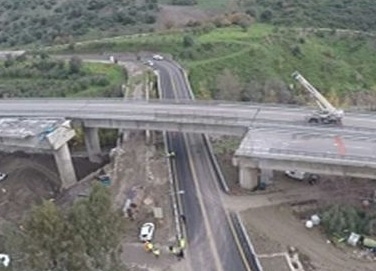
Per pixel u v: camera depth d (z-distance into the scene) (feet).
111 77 578.25
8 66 631.97
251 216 329.52
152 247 306.55
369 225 309.63
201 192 358.02
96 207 240.73
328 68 646.74
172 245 308.19
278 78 594.24
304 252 298.97
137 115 425.69
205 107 427.33
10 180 435.94
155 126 421.18
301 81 439.63
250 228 318.65
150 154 412.77
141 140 437.17
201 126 408.67
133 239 318.45
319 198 340.39
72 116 442.09
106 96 529.86
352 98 594.24
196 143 424.46
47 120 439.63
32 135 419.33
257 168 353.51
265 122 389.80
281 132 373.40
